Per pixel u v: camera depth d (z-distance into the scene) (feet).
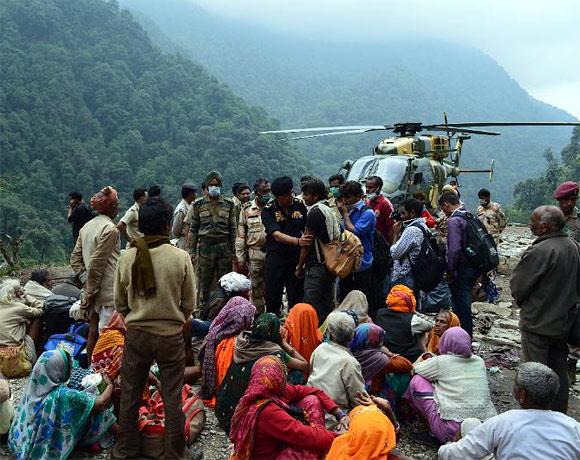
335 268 20.11
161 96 419.13
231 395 15.38
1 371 20.31
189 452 15.21
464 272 21.67
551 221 16.38
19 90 337.52
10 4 420.77
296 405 14.33
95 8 470.39
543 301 16.29
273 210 21.95
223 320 17.60
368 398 13.75
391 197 45.09
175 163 346.13
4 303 20.95
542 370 10.81
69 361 15.33
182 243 29.14
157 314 14.39
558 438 10.44
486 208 43.06
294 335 18.04
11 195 245.04
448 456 11.30
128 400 14.67
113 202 20.36
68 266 47.34
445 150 54.95
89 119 361.30
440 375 16.28
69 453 14.94
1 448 15.75
